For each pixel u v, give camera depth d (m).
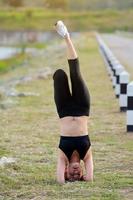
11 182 11.20
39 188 10.83
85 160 11.20
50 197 10.30
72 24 146.50
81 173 11.19
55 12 152.62
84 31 136.50
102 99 22.77
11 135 15.85
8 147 14.30
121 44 72.00
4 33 136.25
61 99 11.06
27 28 141.50
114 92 24.77
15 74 42.62
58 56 53.59
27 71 43.31
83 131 11.04
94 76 32.19
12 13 149.62
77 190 10.59
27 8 149.75
